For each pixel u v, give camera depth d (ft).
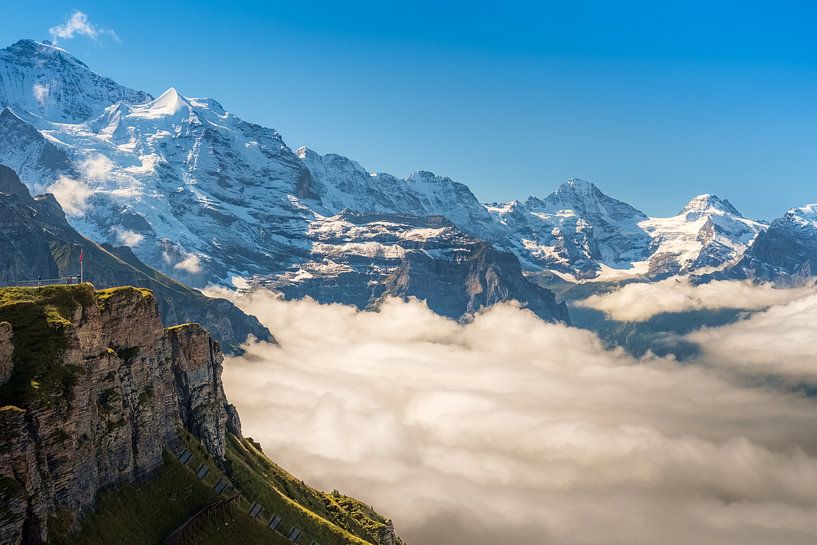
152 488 603.26
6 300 513.45
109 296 615.98
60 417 475.72
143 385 626.64
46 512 445.37
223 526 640.58
